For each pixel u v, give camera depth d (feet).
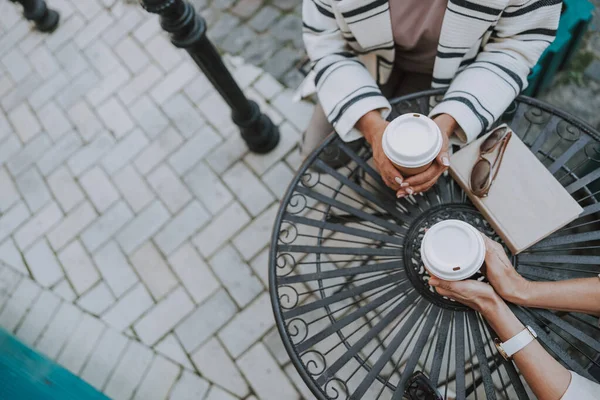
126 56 10.84
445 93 5.37
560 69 8.85
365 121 5.18
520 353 4.30
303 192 5.60
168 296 8.73
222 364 8.10
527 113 8.62
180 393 8.04
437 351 4.80
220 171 9.39
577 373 4.39
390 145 4.22
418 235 5.21
